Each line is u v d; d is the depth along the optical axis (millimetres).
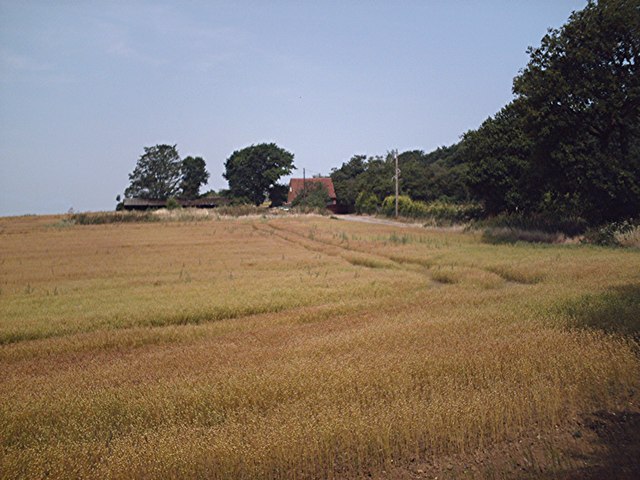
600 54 30328
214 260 30312
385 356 9141
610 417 7051
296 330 12773
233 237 47562
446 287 18844
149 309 15477
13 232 54219
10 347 12008
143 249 37375
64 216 84562
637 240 29078
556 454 6191
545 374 7980
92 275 24656
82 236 49031
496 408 6699
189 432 6375
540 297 14617
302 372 8203
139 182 111188
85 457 6023
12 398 8109
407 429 6305
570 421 7027
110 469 5652
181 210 80750
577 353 8617
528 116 31531
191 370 9344
